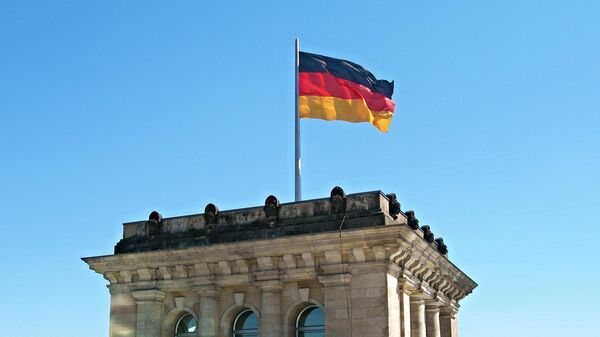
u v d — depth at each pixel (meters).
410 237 47.88
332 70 57.84
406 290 50.75
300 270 49.41
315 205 50.41
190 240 52.78
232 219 52.41
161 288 52.84
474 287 63.09
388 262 47.44
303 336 50.38
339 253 48.19
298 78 57.59
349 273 48.00
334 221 49.22
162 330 52.84
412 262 50.44
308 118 57.19
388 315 46.72
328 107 57.28
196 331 52.12
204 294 51.44
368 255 47.81
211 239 52.09
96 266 54.03
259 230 50.97
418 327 52.25
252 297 51.00
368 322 46.94
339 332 47.41
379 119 57.75
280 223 50.88
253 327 51.91
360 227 47.97
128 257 52.88
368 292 47.38
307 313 50.72
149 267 52.91
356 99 57.47
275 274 49.84
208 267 51.66
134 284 53.56
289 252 49.34
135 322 52.97
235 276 51.06
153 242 53.94
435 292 55.44
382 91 58.34
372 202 49.09
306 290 49.53
